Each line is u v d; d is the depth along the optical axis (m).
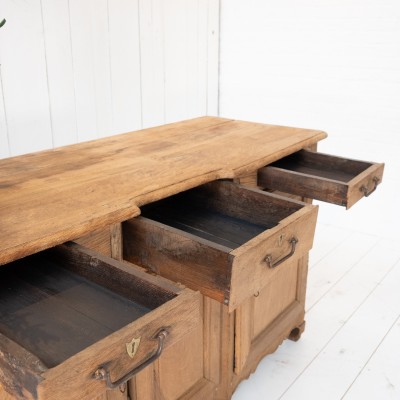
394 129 3.13
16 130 2.45
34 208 1.21
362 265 2.95
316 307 2.51
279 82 3.46
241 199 1.52
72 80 2.63
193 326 0.98
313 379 2.01
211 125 2.20
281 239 1.25
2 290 1.11
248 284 1.18
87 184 1.39
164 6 3.07
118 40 2.83
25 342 0.94
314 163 1.95
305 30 3.26
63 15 2.50
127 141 1.91
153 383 1.43
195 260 1.19
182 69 3.34
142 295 1.03
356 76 3.17
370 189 1.74
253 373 2.04
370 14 3.01
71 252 1.16
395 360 2.12
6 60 2.32
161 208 1.63
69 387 0.76
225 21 3.57
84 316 1.02
